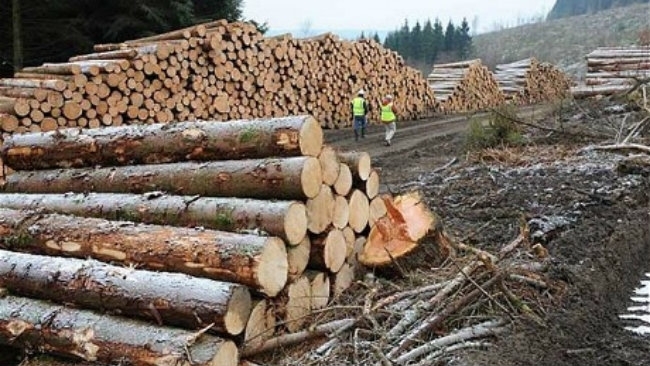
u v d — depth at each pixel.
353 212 5.10
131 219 4.74
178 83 11.88
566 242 5.66
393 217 5.26
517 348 3.85
